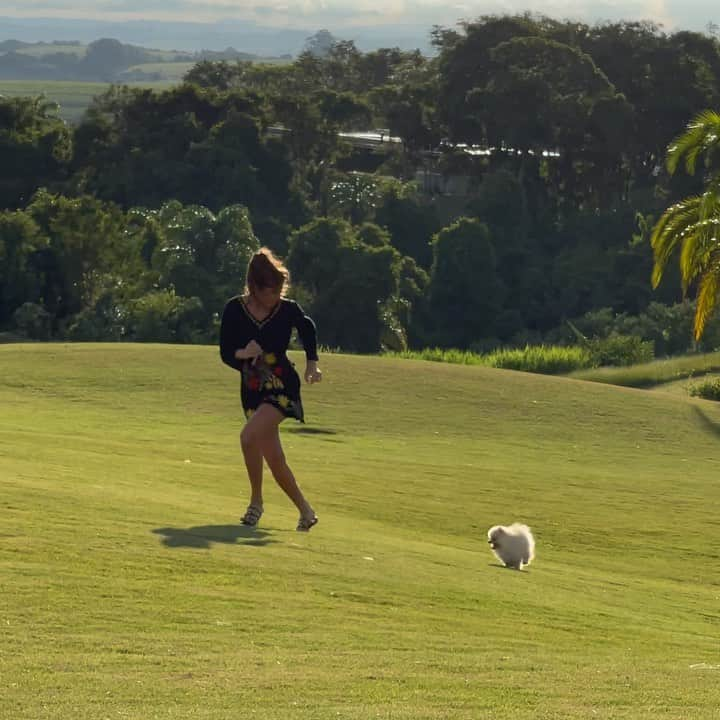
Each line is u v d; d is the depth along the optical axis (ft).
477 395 221.66
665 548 110.73
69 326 501.97
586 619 65.72
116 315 485.15
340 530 84.43
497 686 44.42
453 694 42.47
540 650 54.24
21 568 54.95
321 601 57.36
